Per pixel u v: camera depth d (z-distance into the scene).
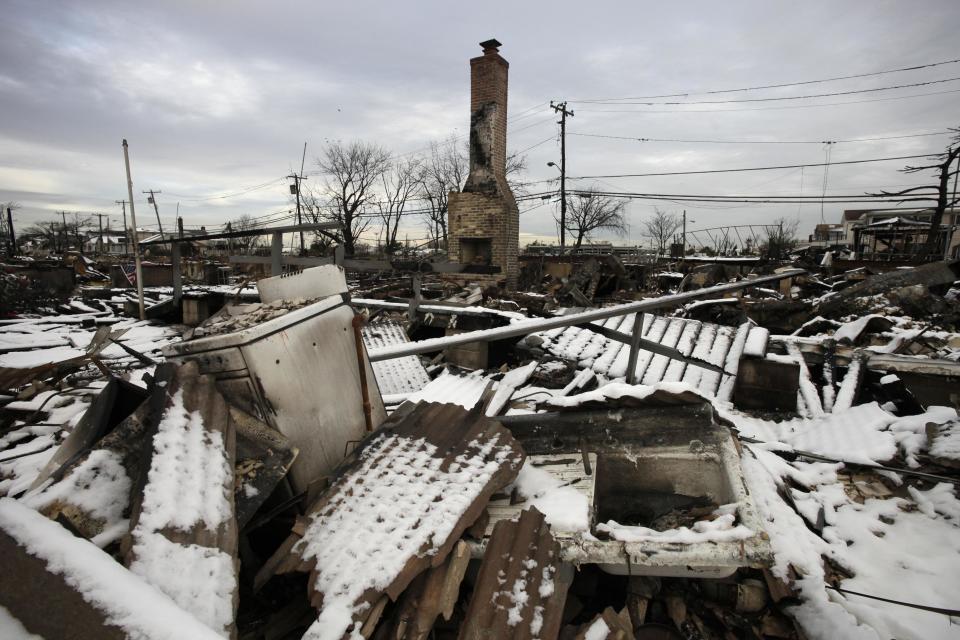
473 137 12.57
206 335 2.30
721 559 1.87
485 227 12.50
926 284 8.55
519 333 4.12
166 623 1.26
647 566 2.01
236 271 16.56
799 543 2.36
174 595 1.48
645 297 11.71
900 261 17.88
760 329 5.45
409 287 11.15
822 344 5.36
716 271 14.76
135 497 1.69
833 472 3.24
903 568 2.43
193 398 2.03
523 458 2.36
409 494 2.10
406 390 5.18
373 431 2.59
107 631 1.24
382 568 1.76
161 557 1.56
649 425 2.71
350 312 2.81
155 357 5.67
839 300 8.34
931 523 2.72
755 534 1.94
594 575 2.25
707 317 8.65
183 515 1.68
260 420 2.17
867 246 29.31
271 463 2.05
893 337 5.71
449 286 10.73
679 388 2.67
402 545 1.84
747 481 2.63
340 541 1.91
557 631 1.71
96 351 3.48
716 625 2.15
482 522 2.07
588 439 2.74
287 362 2.30
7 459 3.16
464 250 12.98
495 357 6.62
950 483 2.92
